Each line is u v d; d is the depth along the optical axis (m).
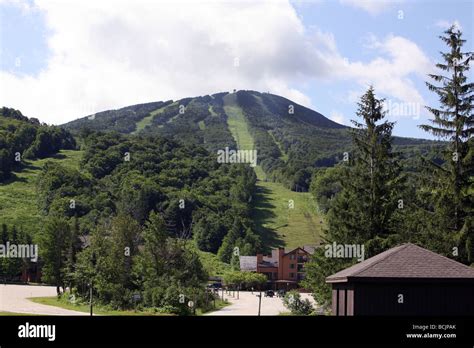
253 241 137.12
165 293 53.59
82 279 59.88
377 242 48.41
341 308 29.19
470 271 28.39
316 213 167.50
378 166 51.53
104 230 64.56
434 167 46.81
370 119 52.94
